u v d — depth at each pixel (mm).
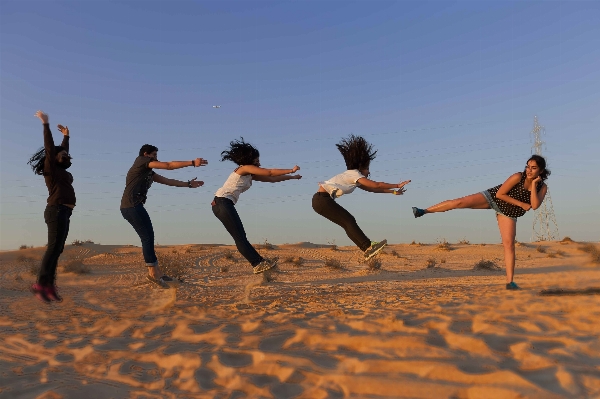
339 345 4215
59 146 6930
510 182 7988
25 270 24000
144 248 7523
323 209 6469
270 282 14398
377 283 12883
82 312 7816
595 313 5137
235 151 6832
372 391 3145
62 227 6844
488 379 3189
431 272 16828
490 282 11453
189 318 6258
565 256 23875
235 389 3365
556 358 3562
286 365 3672
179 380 3619
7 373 3986
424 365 3461
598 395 2902
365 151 6508
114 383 3641
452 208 8258
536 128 46219
